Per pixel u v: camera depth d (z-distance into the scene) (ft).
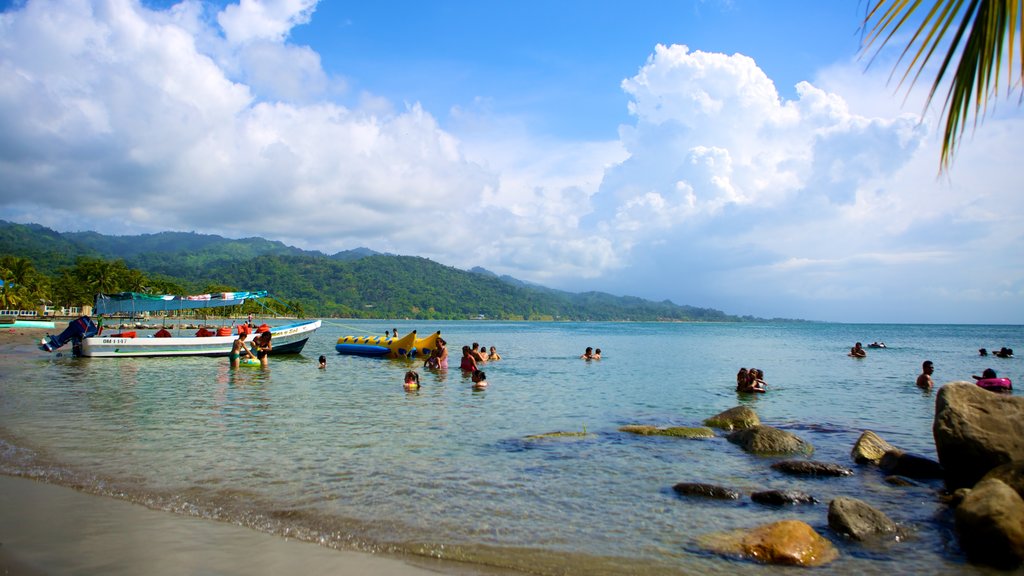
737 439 37.78
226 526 22.48
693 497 26.48
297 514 23.81
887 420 47.29
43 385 65.00
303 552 20.20
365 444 36.22
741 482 29.07
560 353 139.95
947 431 28.32
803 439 37.86
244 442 36.45
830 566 19.61
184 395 57.82
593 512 24.54
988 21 9.86
